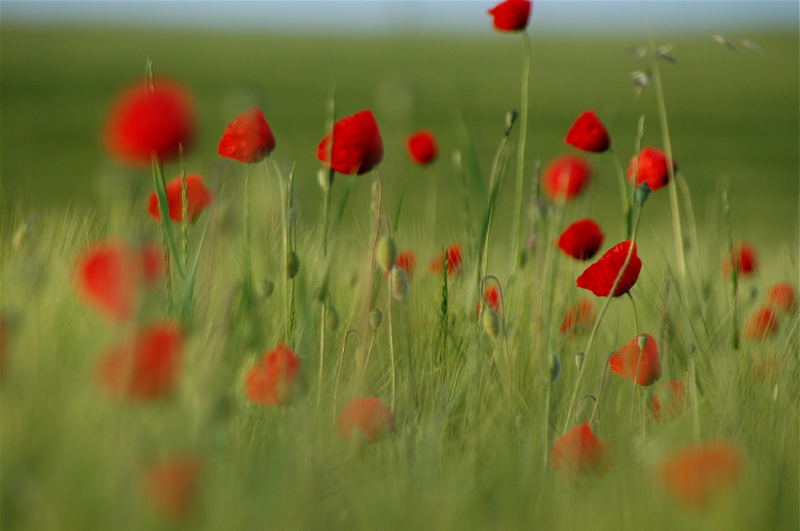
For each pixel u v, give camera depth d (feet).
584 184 11.64
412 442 9.52
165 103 8.64
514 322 10.55
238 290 9.93
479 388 10.01
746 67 138.41
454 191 48.47
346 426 9.48
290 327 10.12
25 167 57.36
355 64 138.82
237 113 9.82
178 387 9.05
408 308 10.69
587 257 10.69
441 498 9.15
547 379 9.94
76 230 10.48
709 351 10.46
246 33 228.02
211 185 9.71
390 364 10.23
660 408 9.98
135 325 8.82
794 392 10.11
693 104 104.99
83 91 102.47
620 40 192.65
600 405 10.07
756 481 9.17
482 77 122.72
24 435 8.99
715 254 11.52
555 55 156.25
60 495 8.87
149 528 8.82
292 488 9.04
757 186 58.95
